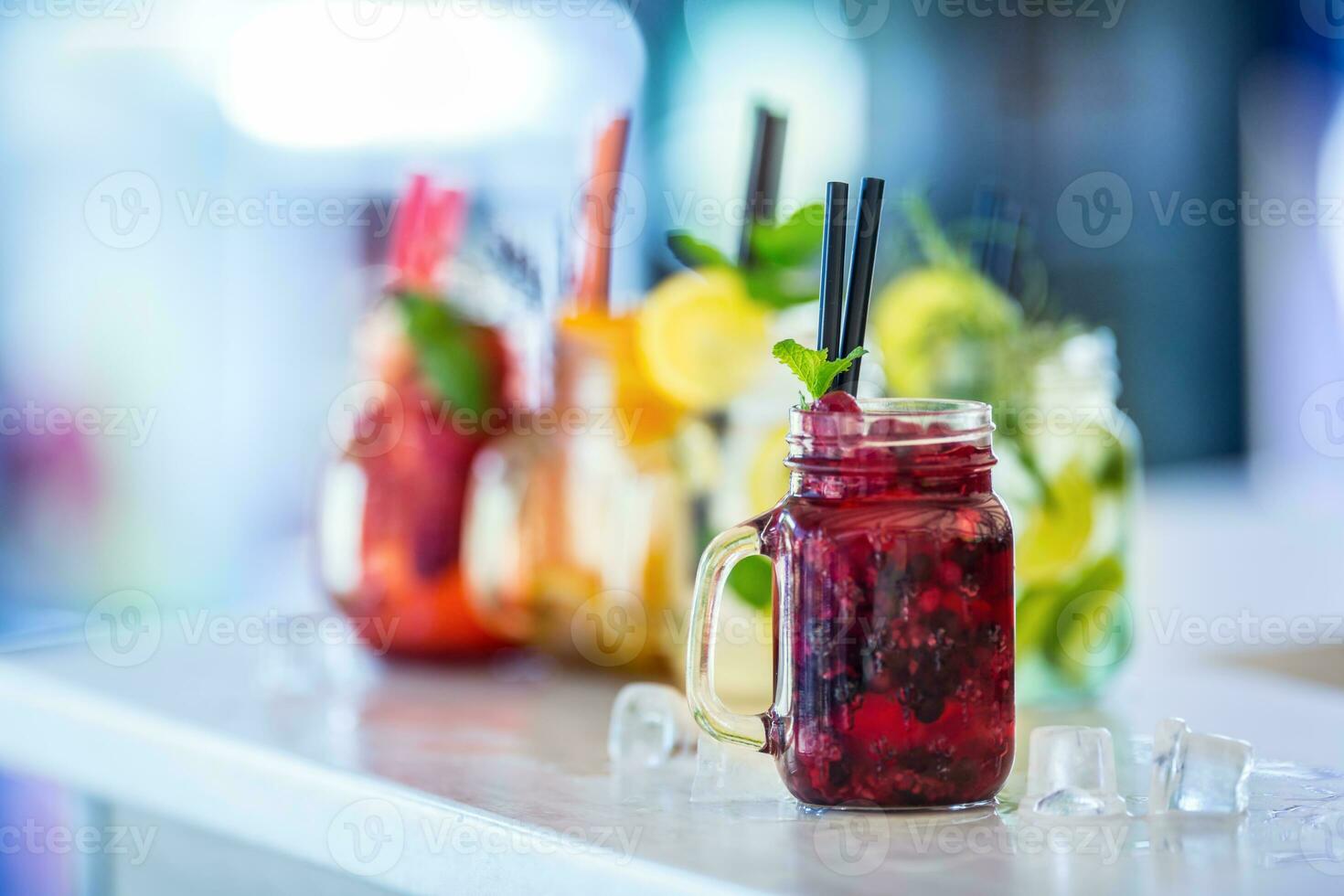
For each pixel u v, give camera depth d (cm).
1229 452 322
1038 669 120
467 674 133
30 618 274
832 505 100
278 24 293
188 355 295
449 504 132
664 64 303
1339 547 249
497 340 133
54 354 286
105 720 122
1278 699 123
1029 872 93
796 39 307
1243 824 98
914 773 99
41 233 283
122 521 289
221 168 295
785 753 100
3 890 148
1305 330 325
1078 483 119
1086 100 310
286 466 301
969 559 99
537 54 299
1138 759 108
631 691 111
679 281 122
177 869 119
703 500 122
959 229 122
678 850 96
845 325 102
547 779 107
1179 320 318
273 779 111
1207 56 314
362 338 135
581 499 129
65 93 283
